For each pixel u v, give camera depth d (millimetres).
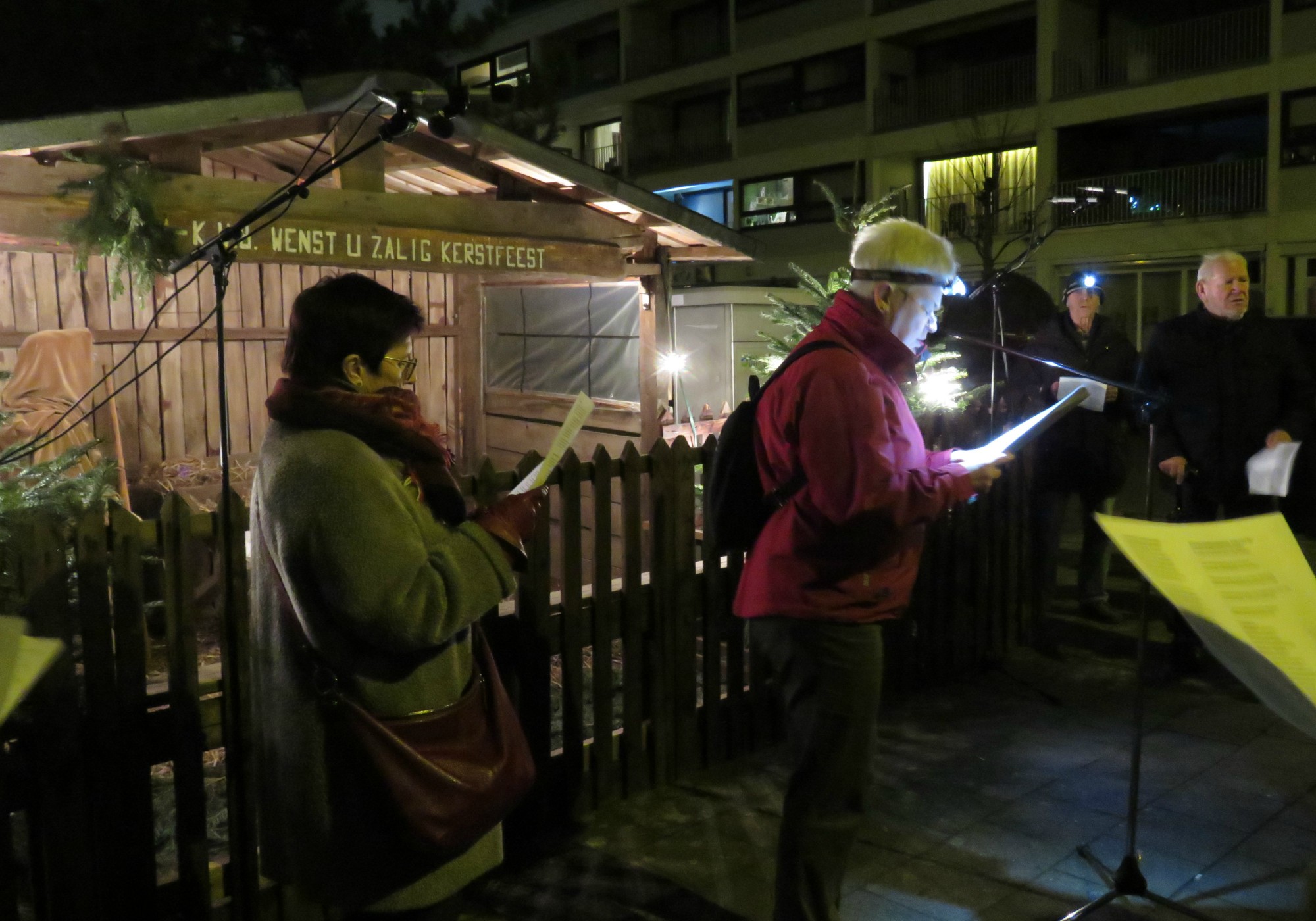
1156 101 22047
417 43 11805
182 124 4199
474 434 8906
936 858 3447
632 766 3904
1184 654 5172
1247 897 3201
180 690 2799
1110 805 3816
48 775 2623
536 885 3281
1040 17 23625
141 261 4289
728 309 10094
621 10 32781
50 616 2605
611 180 5809
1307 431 5066
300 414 1970
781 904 2652
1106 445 5742
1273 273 20812
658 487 3904
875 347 2535
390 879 1986
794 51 28328
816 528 2529
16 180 4082
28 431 4961
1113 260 22656
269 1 11805
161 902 2838
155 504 6867
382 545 1896
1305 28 20062
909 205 26594
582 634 3715
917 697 4938
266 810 2096
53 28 9984
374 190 5215
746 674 4355
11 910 2607
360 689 1974
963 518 5145
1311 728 1190
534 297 8234
